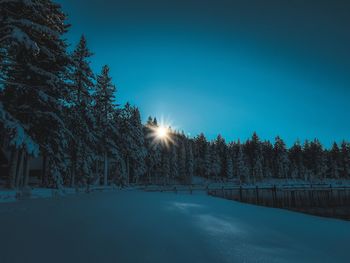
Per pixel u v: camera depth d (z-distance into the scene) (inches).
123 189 1448.1
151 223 347.3
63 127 788.6
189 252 233.3
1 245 214.4
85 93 1277.1
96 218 353.7
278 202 1769.2
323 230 437.4
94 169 1975.9
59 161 922.1
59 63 850.1
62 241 236.7
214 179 3786.9
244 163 3481.8
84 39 1304.1
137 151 2095.2
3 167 1206.3
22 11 648.4
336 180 3710.6
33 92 729.6
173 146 3476.9
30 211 378.6
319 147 3828.7
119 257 207.8
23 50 659.4
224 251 247.4
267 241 309.9
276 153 3878.0
